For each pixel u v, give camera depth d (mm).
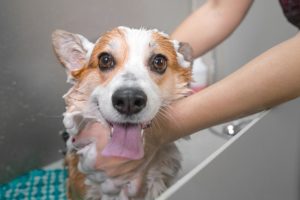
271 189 762
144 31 657
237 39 1064
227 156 584
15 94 982
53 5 967
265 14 987
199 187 528
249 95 555
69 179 755
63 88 1054
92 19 1027
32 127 1037
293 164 824
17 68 966
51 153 1095
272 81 542
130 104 581
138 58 624
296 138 810
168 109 612
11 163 1026
